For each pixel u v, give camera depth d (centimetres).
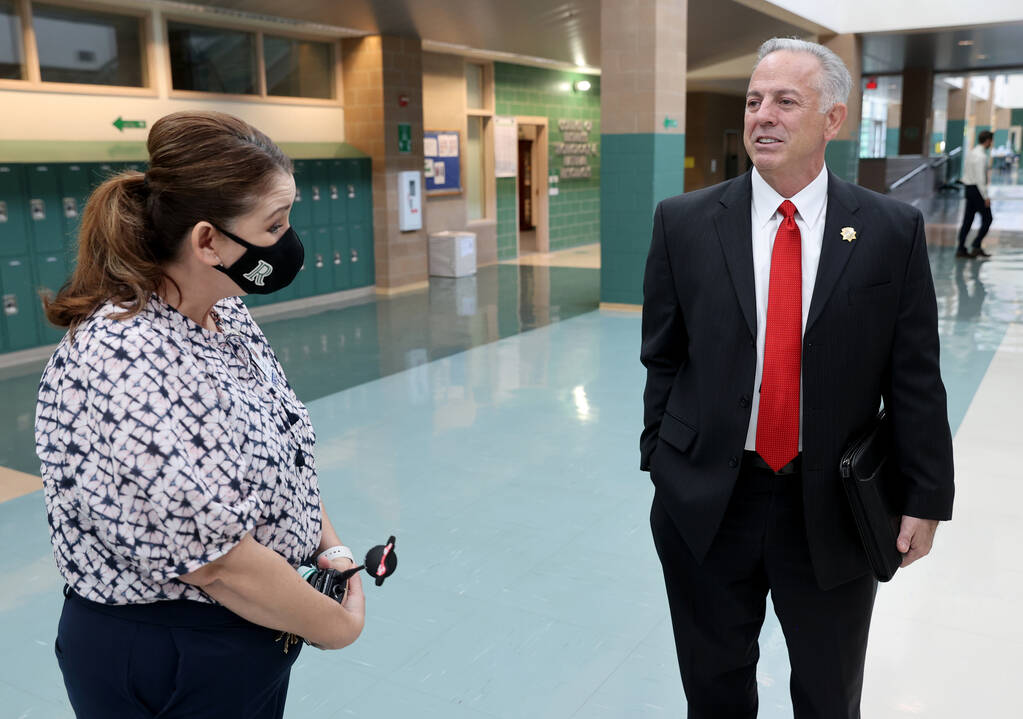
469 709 241
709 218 175
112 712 119
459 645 274
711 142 2039
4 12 693
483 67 1297
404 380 621
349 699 246
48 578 322
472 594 307
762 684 252
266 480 118
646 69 823
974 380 575
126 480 104
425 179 1175
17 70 709
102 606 115
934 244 1333
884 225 164
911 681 252
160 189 110
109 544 109
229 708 122
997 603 295
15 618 293
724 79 1766
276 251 116
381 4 809
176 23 834
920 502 164
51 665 265
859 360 164
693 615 185
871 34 1324
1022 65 2045
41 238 709
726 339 169
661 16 816
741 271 169
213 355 117
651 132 832
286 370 659
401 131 1048
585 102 1555
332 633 122
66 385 108
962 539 344
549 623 287
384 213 1046
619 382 601
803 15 1128
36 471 443
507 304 953
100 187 114
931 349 166
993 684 250
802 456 164
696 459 175
